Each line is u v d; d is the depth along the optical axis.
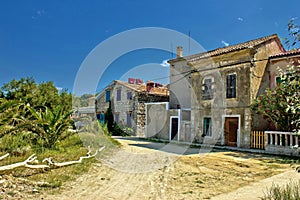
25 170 6.16
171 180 5.95
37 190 4.72
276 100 10.62
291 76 3.37
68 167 6.90
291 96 3.42
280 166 7.77
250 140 12.77
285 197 4.00
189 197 4.60
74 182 5.52
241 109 13.38
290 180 5.57
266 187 5.10
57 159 7.87
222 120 14.15
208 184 5.56
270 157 9.80
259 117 13.31
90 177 6.02
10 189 4.61
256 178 6.11
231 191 4.95
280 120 10.65
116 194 4.77
